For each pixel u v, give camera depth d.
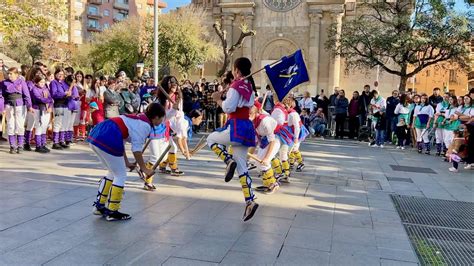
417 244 4.87
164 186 7.08
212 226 5.08
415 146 14.74
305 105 17.80
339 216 5.77
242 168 5.38
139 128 5.20
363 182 8.30
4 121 11.62
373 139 15.59
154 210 5.66
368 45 21.84
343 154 12.52
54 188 6.58
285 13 33.78
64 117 10.85
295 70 5.95
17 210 5.39
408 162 11.44
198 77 36.31
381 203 6.64
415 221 5.81
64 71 11.58
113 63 36.81
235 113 5.37
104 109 11.69
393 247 4.64
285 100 7.68
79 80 12.80
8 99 9.55
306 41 33.44
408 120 14.75
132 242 4.44
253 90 5.53
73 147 11.18
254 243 4.56
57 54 46.91
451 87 51.25
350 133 17.30
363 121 16.83
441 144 13.16
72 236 4.55
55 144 10.73
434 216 6.09
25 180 7.04
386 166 10.55
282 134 7.57
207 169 8.77
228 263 3.99
